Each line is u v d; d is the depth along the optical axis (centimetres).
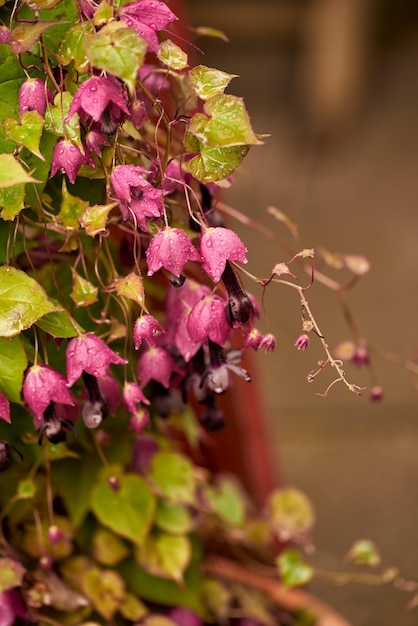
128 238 157
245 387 199
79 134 141
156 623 172
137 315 163
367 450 331
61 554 169
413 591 248
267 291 441
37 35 138
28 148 140
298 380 379
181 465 174
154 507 170
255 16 723
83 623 168
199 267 163
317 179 618
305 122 670
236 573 198
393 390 368
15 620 165
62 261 158
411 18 743
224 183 148
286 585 181
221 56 736
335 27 669
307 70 685
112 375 156
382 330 415
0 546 165
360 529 284
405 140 654
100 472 171
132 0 142
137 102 142
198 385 151
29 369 145
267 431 207
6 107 145
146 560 172
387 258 494
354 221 548
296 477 316
